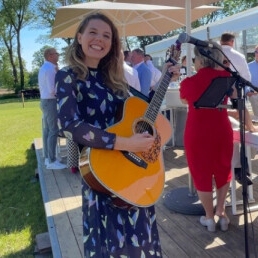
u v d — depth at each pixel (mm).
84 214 1563
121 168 1492
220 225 2734
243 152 1843
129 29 5371
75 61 1504
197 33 6402
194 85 2424
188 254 2418
